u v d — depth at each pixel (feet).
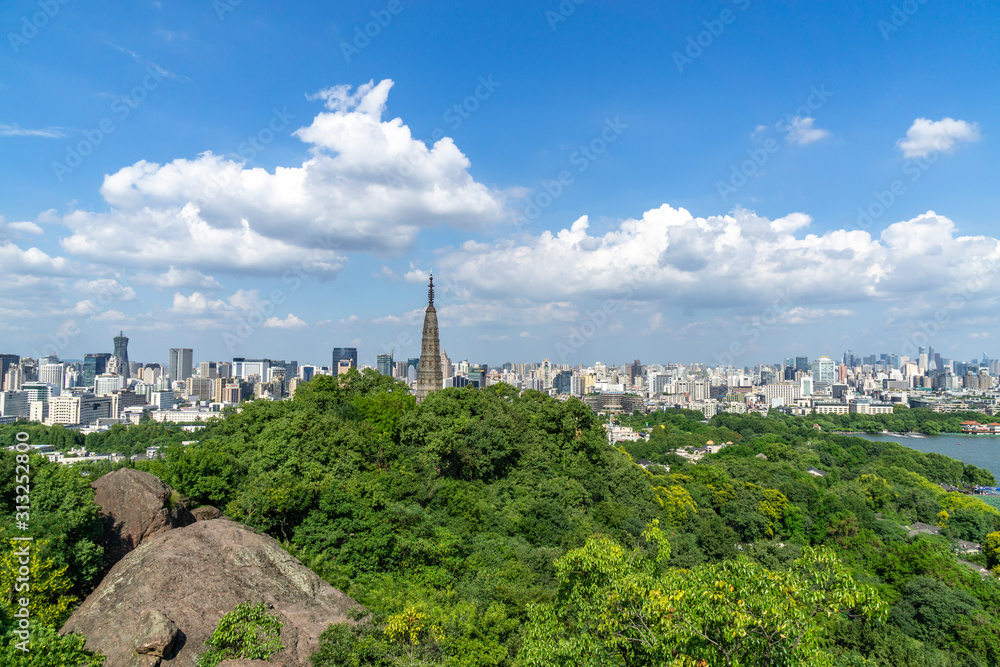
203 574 128.67
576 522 266.57
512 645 142.92
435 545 192.85
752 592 75.05
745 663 74.38
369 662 115.75
